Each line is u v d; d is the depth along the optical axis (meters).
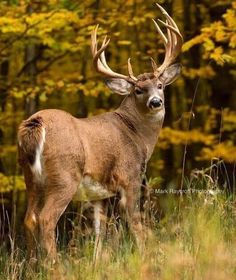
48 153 10.52
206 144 20.89
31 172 10.54
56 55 20.25
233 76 22.58
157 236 10.16
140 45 22.47
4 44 18.56
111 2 20.08
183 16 22.72
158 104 12.08
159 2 21.08
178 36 12.73
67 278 8.98
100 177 11.35
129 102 12.30
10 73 21.52
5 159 21.39
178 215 10.45
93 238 10.95
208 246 8.88
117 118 12.03
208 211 10.20
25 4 18.00
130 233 10.94
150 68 22.06
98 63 12.51
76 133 10.89
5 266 9.70
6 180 18.31
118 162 11.69
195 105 23.45
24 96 19.34
